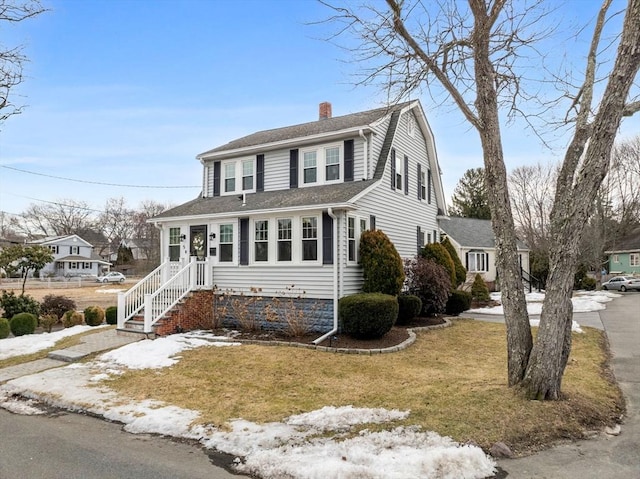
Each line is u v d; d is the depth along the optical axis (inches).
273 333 454.0
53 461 171.6
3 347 423.2
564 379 262.5
